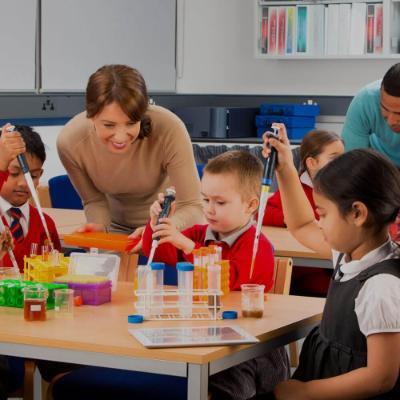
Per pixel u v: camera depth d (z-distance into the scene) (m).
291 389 2.59
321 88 9.35
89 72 8.20
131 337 2.51
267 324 2.70
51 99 7.77
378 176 2.50
